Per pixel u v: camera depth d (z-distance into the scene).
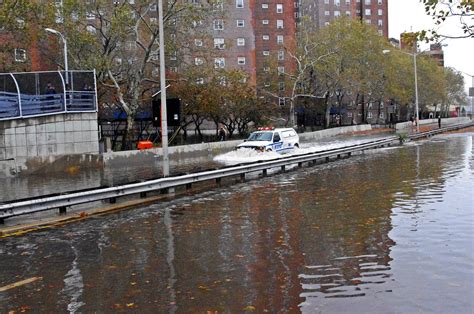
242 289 6.86
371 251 8.55
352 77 65.50
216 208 13.69
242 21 74.12
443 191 14.72
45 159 26.03
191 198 15.81
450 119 102.88
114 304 6.45
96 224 12.09
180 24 36.78
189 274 7.62
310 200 14.35
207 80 42.97
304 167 24.98
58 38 34.38
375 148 36.25
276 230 10.55
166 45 36.31
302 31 68.56
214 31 72.38
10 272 8.11
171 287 7.04
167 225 11.56
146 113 47.66
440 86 91.25
